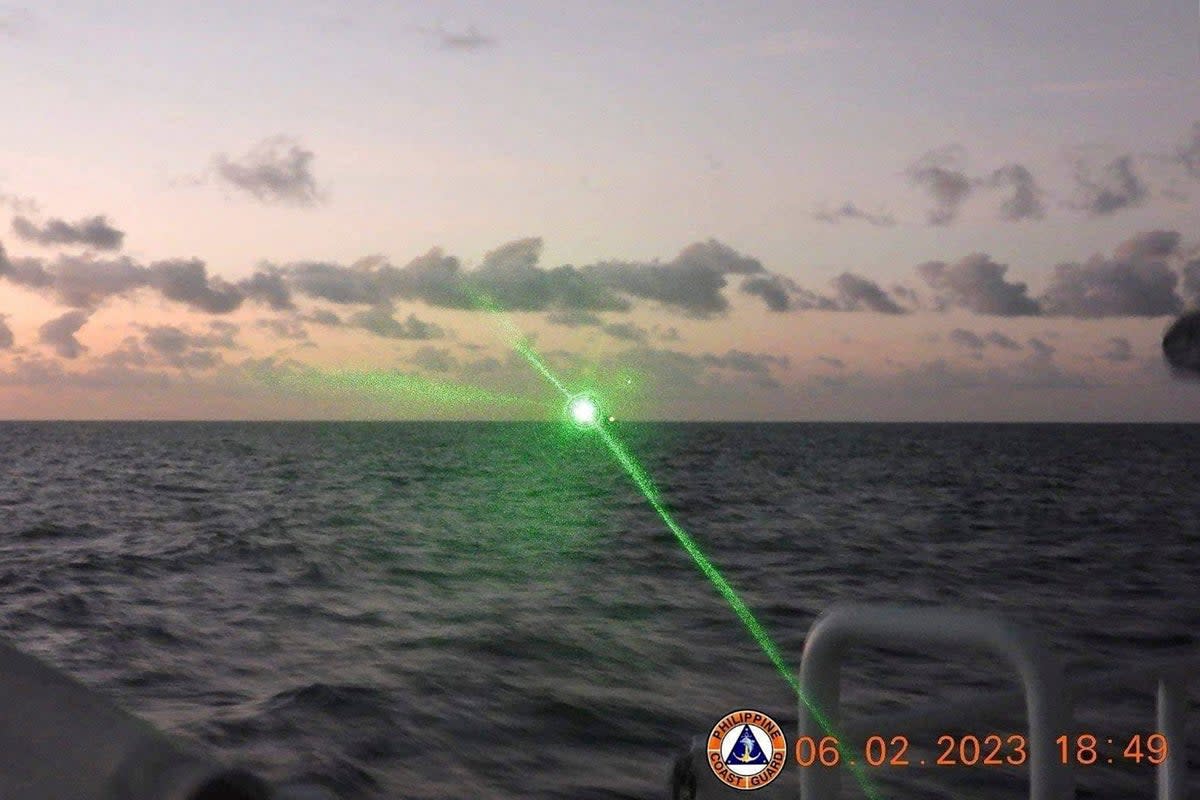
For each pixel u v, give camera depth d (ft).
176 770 2.18
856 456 313.94
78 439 475.72
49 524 111.75
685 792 5.66
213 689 41.37
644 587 70.85
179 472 218.79
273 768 31.83
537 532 108.27
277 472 223.51
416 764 32.22
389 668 44.78
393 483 192.44
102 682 42.60
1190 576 77.66
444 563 82.58
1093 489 176.76
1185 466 261.24
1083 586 72.74
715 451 360.89
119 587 69.10
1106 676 8.32
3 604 61.93
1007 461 285.23
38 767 2.16
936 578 76.43
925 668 40.22
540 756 32.94
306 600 64.23
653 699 39.40
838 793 5.27
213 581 71.92
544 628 54.13
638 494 164.55
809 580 75.05
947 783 24.36
